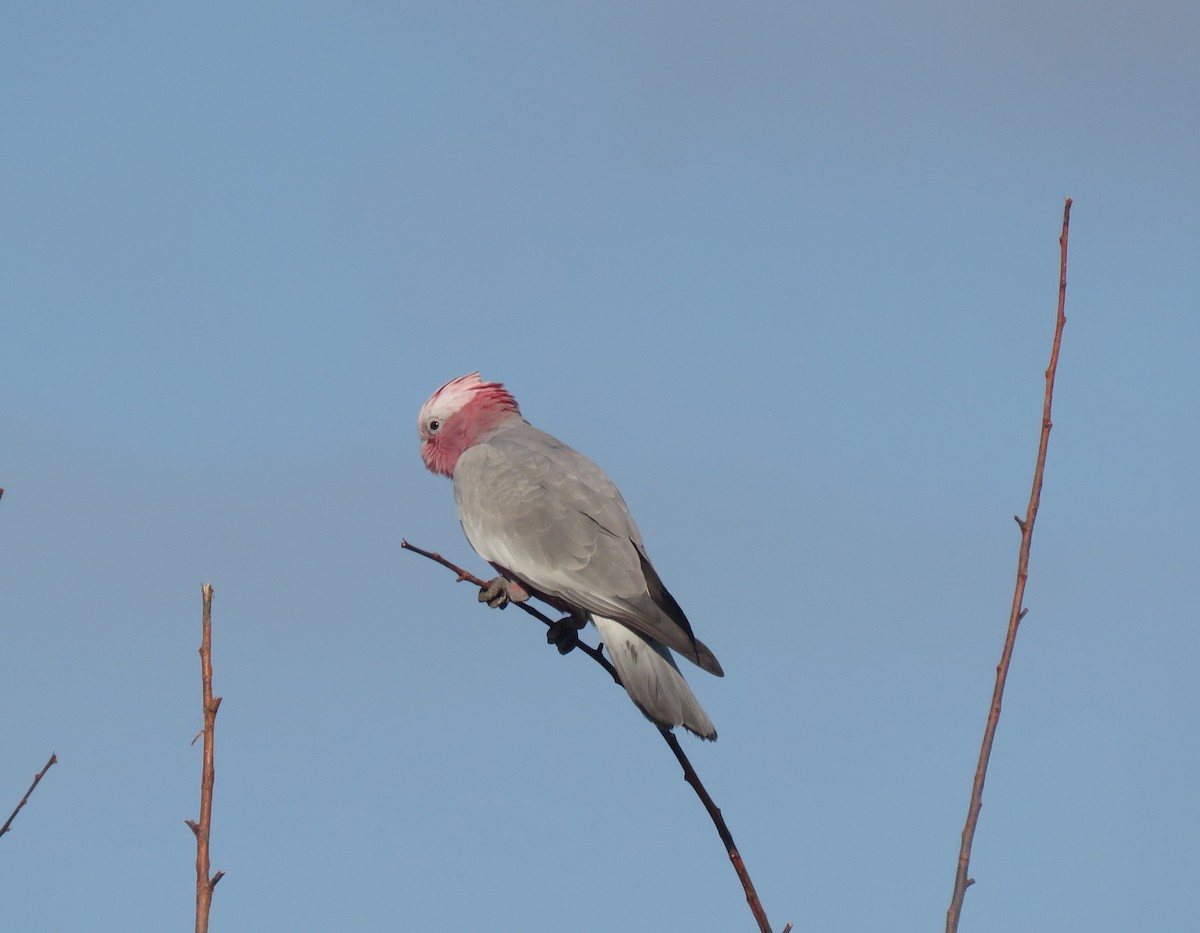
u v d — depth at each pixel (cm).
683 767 862
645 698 1136
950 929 686
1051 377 790
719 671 1133
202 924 653
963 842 710
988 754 729
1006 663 746
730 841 827
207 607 721
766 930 788
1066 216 815
